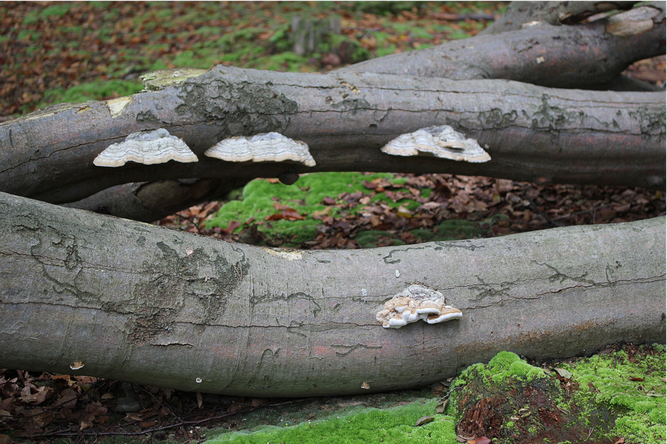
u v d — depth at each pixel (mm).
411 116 3295
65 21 10281
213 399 2801
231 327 2434
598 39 4465
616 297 2779
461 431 2426
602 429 2330
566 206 5125
